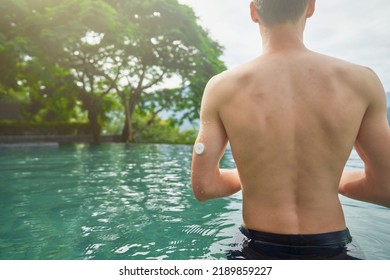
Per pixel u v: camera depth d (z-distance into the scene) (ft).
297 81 3.12
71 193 11.34
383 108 3.12
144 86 61.21
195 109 65.00
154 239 6.23
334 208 3.23
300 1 3.27
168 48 53.16
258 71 3.24
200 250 5.50
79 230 6.96
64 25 38.91
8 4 36.60
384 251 5.08
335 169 3.11
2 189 12.13
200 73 56.24
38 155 27.84
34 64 40.63
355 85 3.04
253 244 3.45
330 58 3.21
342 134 3.00
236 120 3.24
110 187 12.63
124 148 39.42
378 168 3.19
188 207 9.16
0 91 54.34
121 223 7.50
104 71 58.85
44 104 67.26
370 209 8.32
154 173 16.88
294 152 3.11
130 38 45.62
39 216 8.23
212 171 3.46
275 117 3.11
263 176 3.26
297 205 3.22
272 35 3.38
